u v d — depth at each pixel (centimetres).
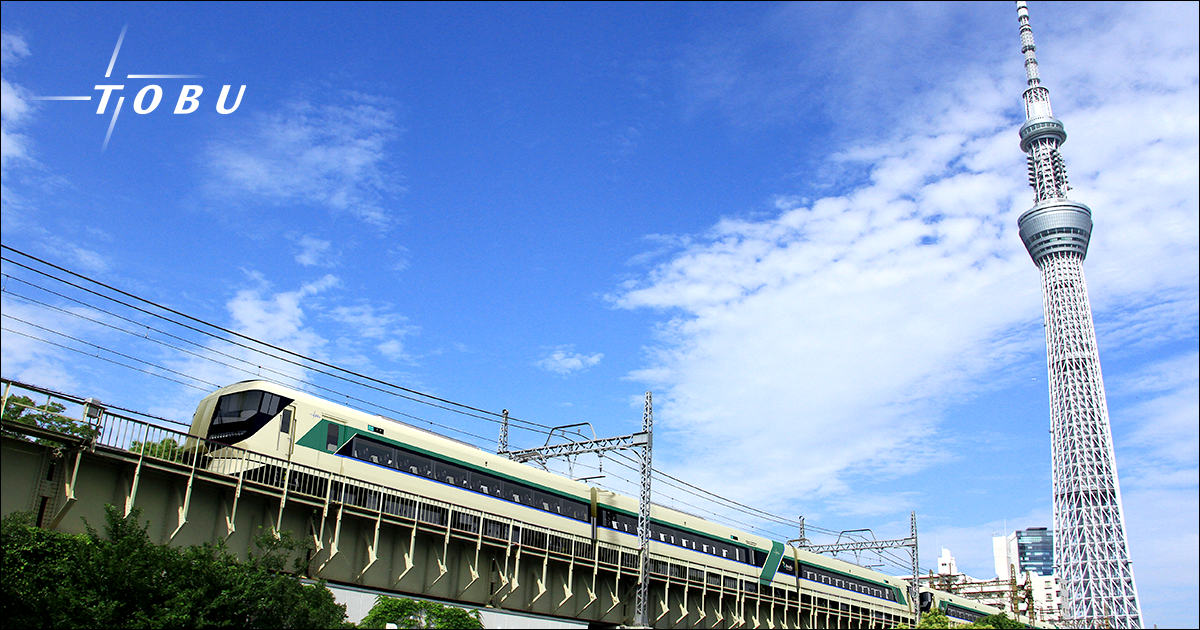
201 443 3875
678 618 6119
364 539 4188
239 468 3697
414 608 3909
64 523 3177
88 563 2838
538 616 4712
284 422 3903
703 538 6500
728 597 6656
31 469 3122
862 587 8488
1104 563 14875
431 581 4456
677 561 6078
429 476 4475
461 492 4612
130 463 3356
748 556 6925
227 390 3966
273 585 3092
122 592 2841
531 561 5091
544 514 5122
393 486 4253
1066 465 15912
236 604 2975
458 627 3903
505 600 4872
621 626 5238
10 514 2948
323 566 3869
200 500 3628
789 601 7262
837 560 8269
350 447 4131
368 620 3806
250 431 3791
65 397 3195
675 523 6262
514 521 4878
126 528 3008
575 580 5388
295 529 3928
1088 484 15525
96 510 3288
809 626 7525
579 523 5381
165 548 3011
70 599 2734
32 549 2853
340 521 3969
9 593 2750
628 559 5659
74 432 3225
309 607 3278
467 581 4653
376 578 4200
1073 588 15025
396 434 4384
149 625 2780
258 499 3831
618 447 5559
